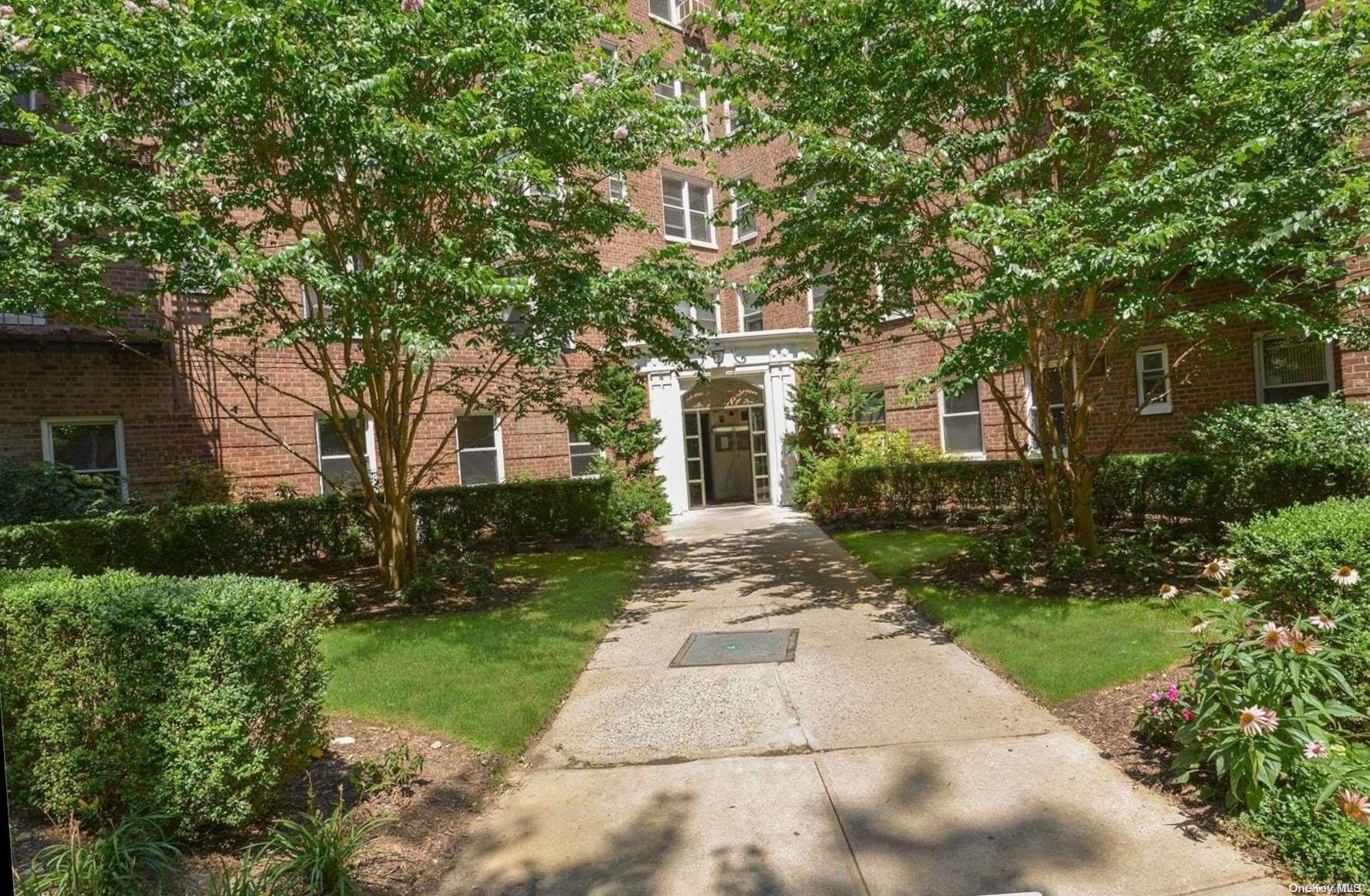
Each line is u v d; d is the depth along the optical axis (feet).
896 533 38.52
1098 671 16.01
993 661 17.63
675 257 26.96
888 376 53.72
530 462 52.19
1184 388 36.55
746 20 23.04
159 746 10.34
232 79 19.30
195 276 22.77
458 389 34.73
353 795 12.43
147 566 29.50
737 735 14.74
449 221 26.27
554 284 26.43
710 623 23.72
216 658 10.37
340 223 26.12
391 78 19.86
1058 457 26.99
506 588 29.84
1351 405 27.45
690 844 10.99
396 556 29.35
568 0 25.76
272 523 35.04
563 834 11.47
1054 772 12.36
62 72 21.42
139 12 20.21
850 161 21.97
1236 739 10.41
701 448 59.77
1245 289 33.12
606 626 23.80
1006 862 10.00
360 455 29.35
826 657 19.24
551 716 16.37
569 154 25.95
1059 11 19.99
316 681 12.23
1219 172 17.30
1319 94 19.56
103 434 37.27
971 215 18.74
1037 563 26.37
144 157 25.32
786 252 25.82
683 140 26.89
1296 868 9.29
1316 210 17.15
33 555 25.43
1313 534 12.49
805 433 54.80
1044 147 24.13
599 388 34.19
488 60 22.98
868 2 22.12
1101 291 24.11
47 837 10.79
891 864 10.14
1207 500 29.12
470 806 12.37
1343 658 11.75
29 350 34.65
